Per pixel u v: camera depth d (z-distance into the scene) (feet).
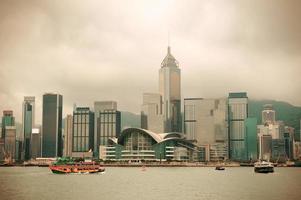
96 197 222.69
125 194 235.61
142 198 217.36
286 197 216.54
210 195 226.79
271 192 239.50
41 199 215.31
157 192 245.04
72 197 223.10
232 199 209.46
